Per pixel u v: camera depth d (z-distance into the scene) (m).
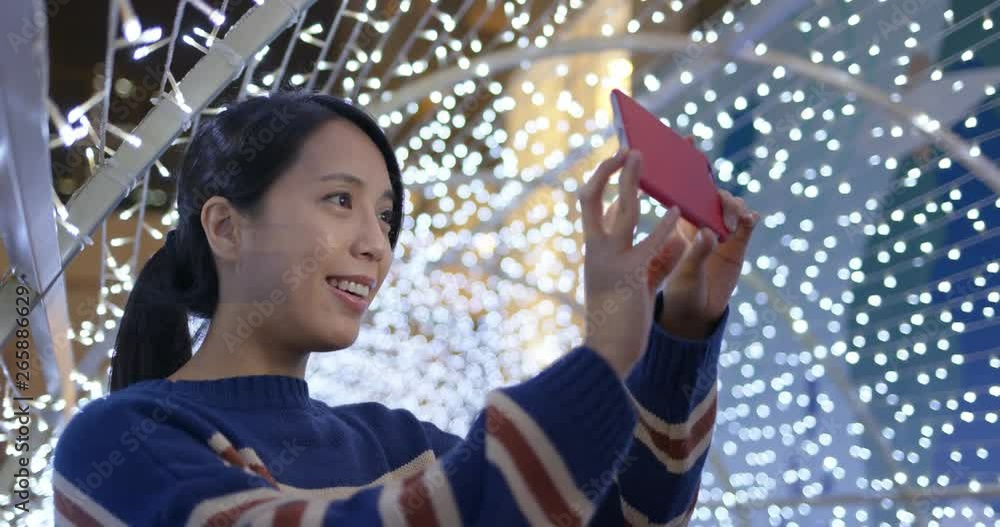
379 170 1.73
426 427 2.01
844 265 8.23
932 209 6.77
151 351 1.90
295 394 1.70
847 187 7.12
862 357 8.11
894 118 6.30
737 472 8.69
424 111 9.54
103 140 3.15
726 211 1.63
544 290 7.91
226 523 1.35
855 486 7.97
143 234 8.64
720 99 8.58
